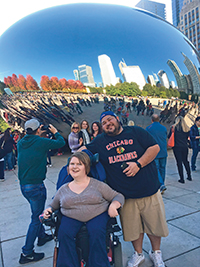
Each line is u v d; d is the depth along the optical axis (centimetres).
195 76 700
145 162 194
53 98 646
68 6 681
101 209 174
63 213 175
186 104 696
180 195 405
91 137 425
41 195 242
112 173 204
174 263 217
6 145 709
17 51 650
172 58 650
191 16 12100
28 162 236
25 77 642
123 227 212
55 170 659
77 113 655
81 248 167
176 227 286
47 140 245
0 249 260
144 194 202
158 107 653
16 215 357
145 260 226
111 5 695
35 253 238
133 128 206
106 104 628
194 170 587
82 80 611
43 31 636
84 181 182
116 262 186
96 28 616
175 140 477
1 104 792
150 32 646
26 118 764
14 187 529
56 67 612
